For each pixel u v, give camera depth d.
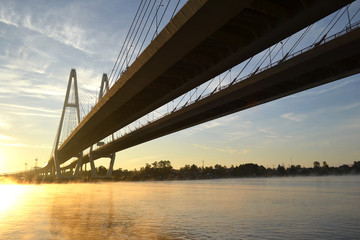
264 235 21.36
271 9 31.16
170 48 38.53
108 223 25.91
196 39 36.12
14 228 23.53
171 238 20.23
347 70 51.25
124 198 54.41
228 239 20.06
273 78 59.22
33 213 32.59
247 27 35.75
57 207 38.88
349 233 22.19
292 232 22.42
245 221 27.23
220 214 31.92
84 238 20.09
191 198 54.06
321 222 26.78
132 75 48.69
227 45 40.41
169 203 44.16
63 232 21.94
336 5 30.44
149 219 28.25
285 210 35.59
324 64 51.06
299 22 32.94
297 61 52.59
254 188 93.06
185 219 28.34
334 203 43.53
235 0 28.70
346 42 44.97
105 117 80.56
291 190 78.56
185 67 48.81
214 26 33.09
